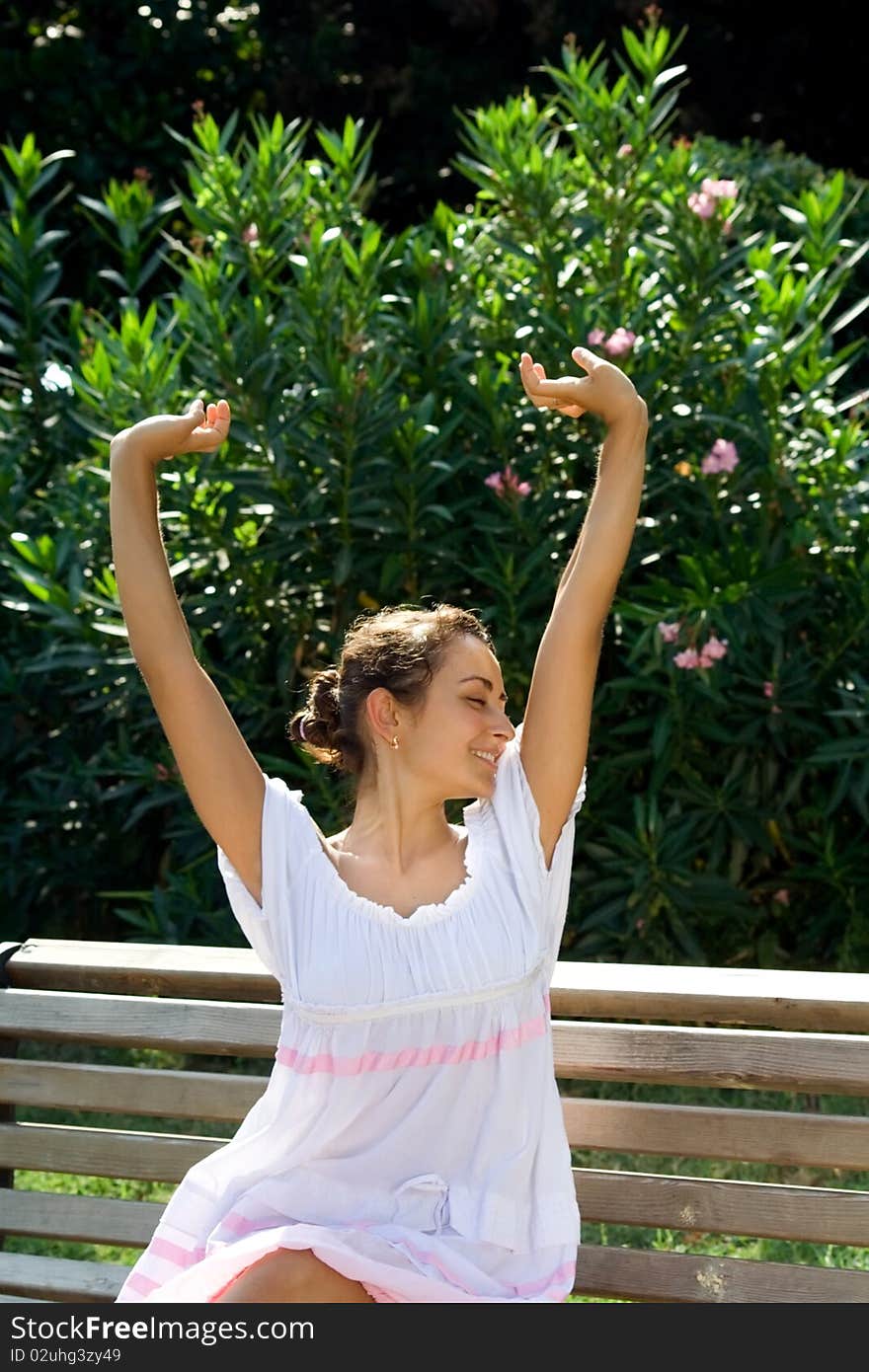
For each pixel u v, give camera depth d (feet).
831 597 15.64
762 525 15.31
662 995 7.61
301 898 7.18
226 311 15.52
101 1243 8.27
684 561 14.14
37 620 16.94
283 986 7.15
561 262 15.94
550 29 34.12
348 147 16.99
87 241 26.78
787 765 15.80
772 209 24.31
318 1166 7.05
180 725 7.33
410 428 14.64
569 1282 6.96
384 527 14.66
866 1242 7.21
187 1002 8.26
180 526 15.31
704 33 36.47
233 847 7.36
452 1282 6.81
